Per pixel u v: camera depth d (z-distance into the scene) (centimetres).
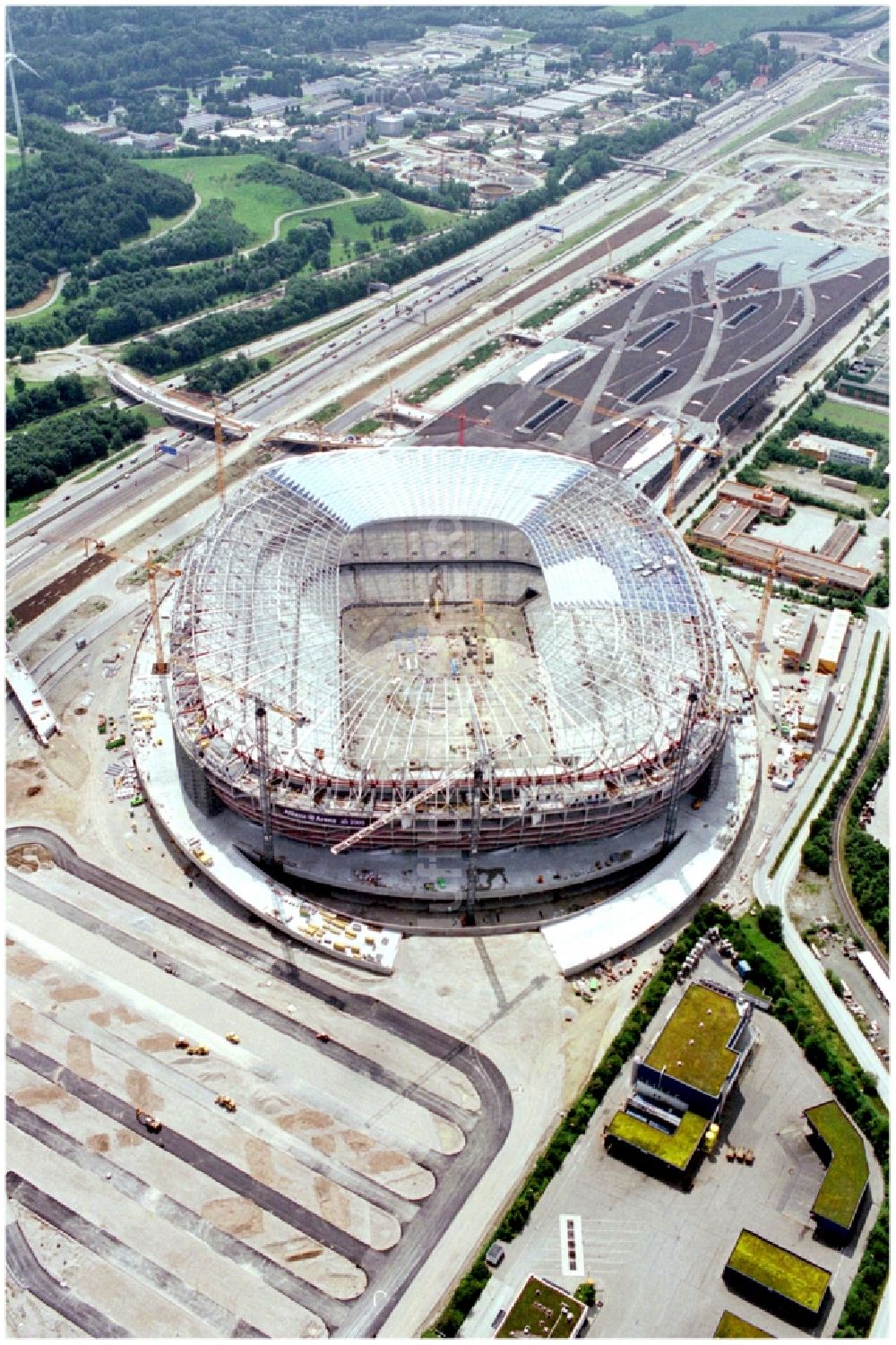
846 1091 19688
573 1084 19962
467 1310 16825
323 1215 17988
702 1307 16975
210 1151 18800
